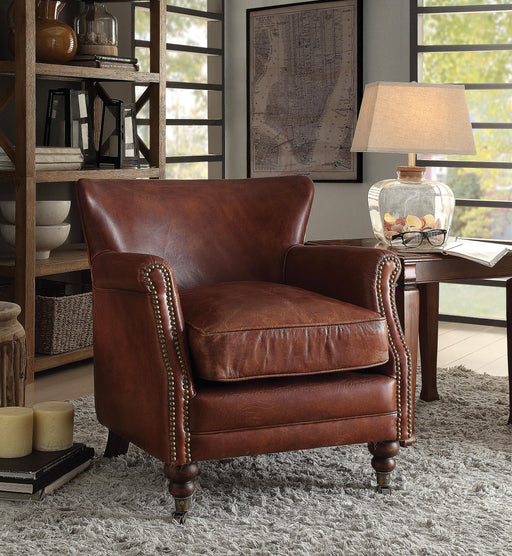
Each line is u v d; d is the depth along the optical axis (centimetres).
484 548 187
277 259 263
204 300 216
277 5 527
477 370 377
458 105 275
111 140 389
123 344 216
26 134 321
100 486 226
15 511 209
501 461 246
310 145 524
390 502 215
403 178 280
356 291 231
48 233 361
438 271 263
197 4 536
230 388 202
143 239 243
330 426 211
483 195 488
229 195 265
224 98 557
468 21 480
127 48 460
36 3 354
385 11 491
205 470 240
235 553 185
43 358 354
